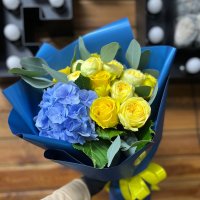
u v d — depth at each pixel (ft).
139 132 2.94
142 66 3.20
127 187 3.49
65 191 3.30
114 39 3.34
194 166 4.91
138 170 3.41
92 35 3.38
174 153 4.91
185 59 4.74
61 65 3.33
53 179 4.77
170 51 3.05
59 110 2.66
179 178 4.89
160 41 4.57
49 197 3.21
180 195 4.89
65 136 2.74
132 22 5.01
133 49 3.01
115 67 2.85
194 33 4.39
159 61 3.20
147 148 2.95
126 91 2.77
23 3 4.66
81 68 2.83
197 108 5.00
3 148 4.75
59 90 2.69
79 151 2.93
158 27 4.59
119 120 2.78
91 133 2.75
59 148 2.85
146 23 4.54
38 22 4.64
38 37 4.92
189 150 4.92
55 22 4.54
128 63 3.17
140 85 2.90
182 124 4.96
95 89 2.84
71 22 4.57
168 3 4.68
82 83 2.81
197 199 4.90
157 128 2.94
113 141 2.79
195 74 4.61
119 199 3.71
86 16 4.97
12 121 2.93
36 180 4.76
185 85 5.03
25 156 4.77
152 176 3.58
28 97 3.14
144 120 2.74
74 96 2.66
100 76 2.80
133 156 2.81
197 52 4.71
